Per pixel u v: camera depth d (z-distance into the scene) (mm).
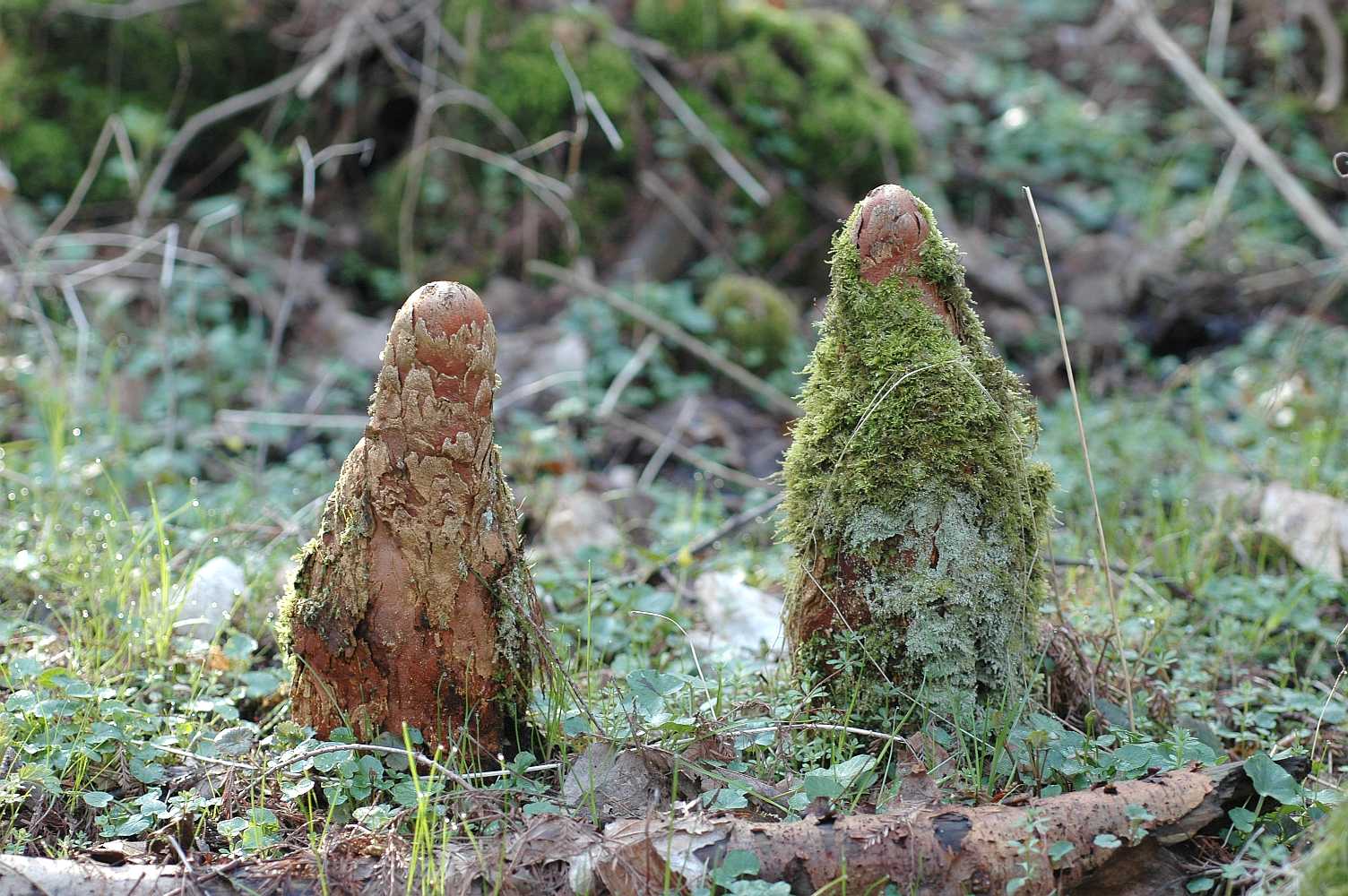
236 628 3488
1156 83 8805
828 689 2713
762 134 6992
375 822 2348
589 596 3074
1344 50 8523
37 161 6543
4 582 3508
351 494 2436
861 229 2562
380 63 7102
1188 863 2328
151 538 3740
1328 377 5688
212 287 6348
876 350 2562
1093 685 2896
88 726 2676
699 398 5953
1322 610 3771
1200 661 3396
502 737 2631
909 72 8359
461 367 2332
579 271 6379
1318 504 4168
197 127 6641
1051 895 2199
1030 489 2693
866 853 2217
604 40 6957
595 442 5543
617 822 2342
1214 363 6336
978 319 2662
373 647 2471
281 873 2238
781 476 2832
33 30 6656
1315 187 7930
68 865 2209
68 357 5578
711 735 2605
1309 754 2807
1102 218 7543
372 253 6770
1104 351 6570
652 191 6719
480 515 2449
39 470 4363
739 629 3619
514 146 6742
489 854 2256
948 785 2436
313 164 6125
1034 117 8203
